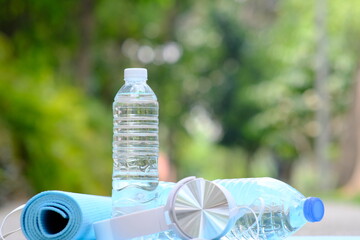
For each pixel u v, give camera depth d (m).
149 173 4.09
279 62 43.31
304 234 7.80
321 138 36.19
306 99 42.31
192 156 61.88
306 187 43.78
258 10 48.22
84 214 3.88
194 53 40.59
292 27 41.38
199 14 45.59
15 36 20.59
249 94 45.00
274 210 4.11
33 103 12.48
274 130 43.75
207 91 45.41
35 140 12.27
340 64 39.00
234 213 3.80
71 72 21.84
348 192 28.72
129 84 4.22
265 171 57.56
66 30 21.64
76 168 12.81
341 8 36.59
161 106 37.75
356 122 31.86
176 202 3.75
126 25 27.42
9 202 11.49
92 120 17.88
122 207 4.03
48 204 3.89
